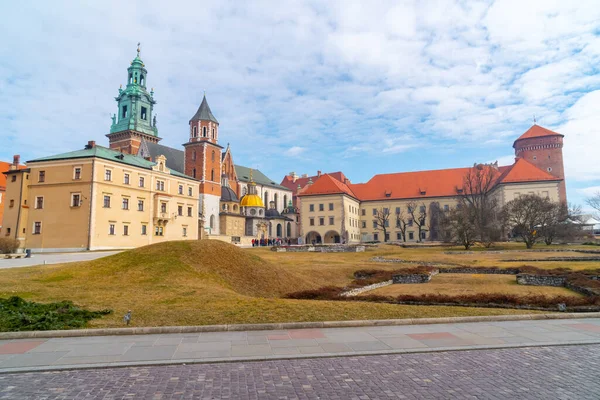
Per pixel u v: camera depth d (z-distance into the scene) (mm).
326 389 7777
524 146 104312
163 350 10445
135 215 70500
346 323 13180
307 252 59062
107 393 7586
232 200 109250
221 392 7617
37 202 65062
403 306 16531
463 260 45000
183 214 82938
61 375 8664
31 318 12969
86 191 62750
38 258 42438
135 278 23078
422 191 111688
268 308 15414
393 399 7273
